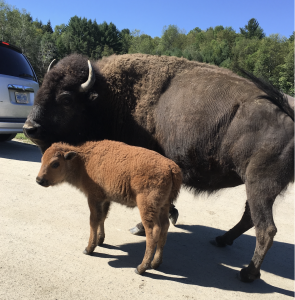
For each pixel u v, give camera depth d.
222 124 2.99
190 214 4.76
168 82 3.52
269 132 2.76
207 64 3.74
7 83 6.76
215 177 3.23
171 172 2.78
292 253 3.82
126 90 3.62
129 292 2.54
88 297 2.39
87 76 3.57
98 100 3.63
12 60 7.16
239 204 5.47
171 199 2.88
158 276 2.88
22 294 2.31
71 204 4.36
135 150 2.86
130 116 3.62
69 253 3.05
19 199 4.28
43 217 3.81
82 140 3.75
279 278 3.19
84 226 3.73
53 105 3.55
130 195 2.83
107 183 2.87
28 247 3.04
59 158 2.97
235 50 59.88
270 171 2.75
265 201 2.77
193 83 3.35
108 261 3.03
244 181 2.95
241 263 3.41
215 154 3.06
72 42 61.72
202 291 2.72
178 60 3.68
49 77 3.56
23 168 5.89
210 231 4.21
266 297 2.76
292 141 2.71
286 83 35.59
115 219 4.16
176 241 3.80
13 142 8.67
